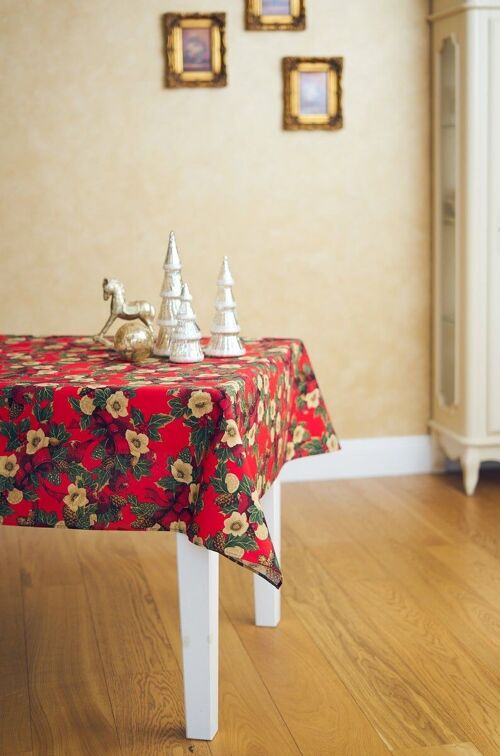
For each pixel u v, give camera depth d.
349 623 2.93
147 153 4.25
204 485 2.06
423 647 2.76
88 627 2.92
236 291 4.38
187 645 2.23
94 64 4.17
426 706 2.42
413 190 4.44
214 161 4.29
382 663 2.66
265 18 4.23
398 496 4.25
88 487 2.14
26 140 4.18
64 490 2.15
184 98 4.23
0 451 2.16
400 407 4.57
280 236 4.38
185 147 4.27
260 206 4.34
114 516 2.14
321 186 4.37
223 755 2.22
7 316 4.27
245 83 4.26
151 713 2.40
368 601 3.09
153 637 2.84
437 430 4.49
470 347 4.16
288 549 3.59
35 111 4.17
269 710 2.42
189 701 2.26
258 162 4.31
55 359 2.62
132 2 4.16
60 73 4.16
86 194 4.24
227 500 2.03
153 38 4.19
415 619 2.95
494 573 3.32
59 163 4.21
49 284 4.27
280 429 2.67
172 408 2.09
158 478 2.11
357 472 4.57
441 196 4.36
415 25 4.34
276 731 2.32
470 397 4.19
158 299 4.33
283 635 2.85
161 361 2.55
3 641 2.83
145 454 2.11
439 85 4.30
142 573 3.37
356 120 4.36
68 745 2.27
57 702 2.47
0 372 2.39
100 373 2.35
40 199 4.22
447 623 2.92
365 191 4.41
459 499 4.20
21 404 2.14
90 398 2.11
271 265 4.39
